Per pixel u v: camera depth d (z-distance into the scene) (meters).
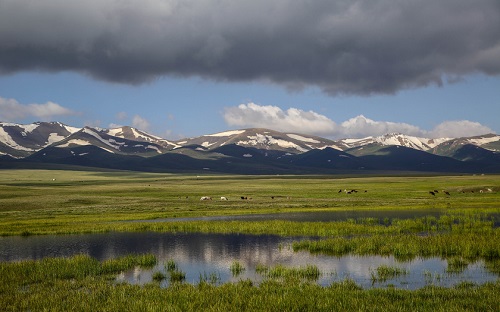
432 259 35.91
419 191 128.00
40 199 103.56
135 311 22.14
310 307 22.16
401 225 55.00
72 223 66.00
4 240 51.47
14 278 30.33
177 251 43.41
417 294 24.45
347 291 25.34
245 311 21.69
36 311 22.81
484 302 22.17
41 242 49.84
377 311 21.31
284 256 39.31
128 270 34.66
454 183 174.25
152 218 73.38
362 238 43.62
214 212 80.81
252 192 141.50
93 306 23.41
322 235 50.97
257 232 54.44
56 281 29.95
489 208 74.06
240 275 32.62
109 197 112.94
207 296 24.59
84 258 36.19
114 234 55.22
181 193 136.75
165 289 26.84
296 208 85.38
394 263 34.72
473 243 37.53
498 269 31.61
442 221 57.53
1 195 114.56
